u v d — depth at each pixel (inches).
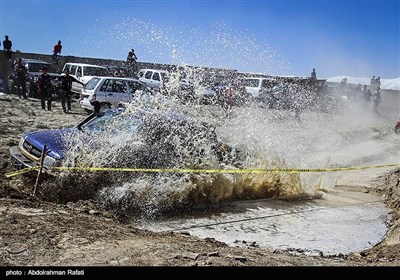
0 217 196.2
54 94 844.0
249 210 297.0
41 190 261.0
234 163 335.0
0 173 295.7
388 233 259.3
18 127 501.4
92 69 904.9
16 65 817.5
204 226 256.2
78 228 198.7
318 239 245.6
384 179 396.5
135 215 261.9
